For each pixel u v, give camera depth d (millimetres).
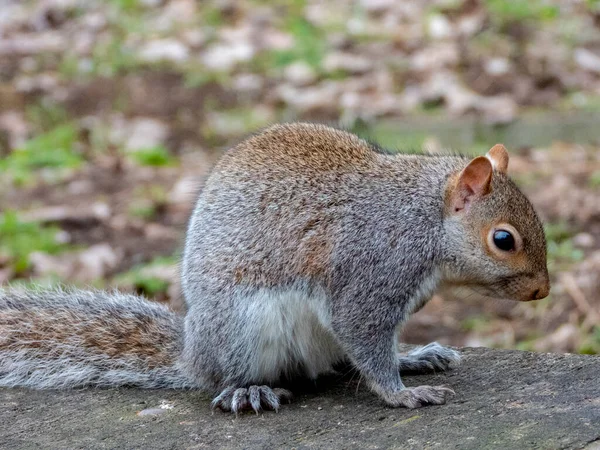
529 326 14375
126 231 19438
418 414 7941
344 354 9195
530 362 9016
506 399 8078
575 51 28562
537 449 6992
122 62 29562
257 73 29234
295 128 9195
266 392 8375
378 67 28750
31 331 9398
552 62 27641
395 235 8523
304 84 28281
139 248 18438
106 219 20062
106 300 9977
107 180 22969
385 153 9203
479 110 24500
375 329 8406
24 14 34188
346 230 8508
